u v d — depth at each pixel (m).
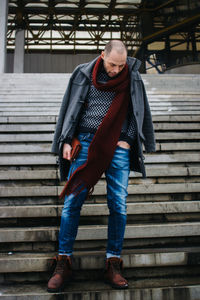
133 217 2.59
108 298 1.79
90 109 1.89
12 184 2.94
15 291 1.85
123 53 1.70
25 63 19.42
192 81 7.14
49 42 20.84
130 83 1.88
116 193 1.87
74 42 20.78
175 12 16.69
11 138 3.57
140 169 2.02
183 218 2.62
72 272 1.99
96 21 20.91
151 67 17.23
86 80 1.89
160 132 3.87
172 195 2.88
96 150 1.80
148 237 2.32
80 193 1.84
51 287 1.79
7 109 4.79
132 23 19.70
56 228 2.33
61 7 19.86
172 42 16.70
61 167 1.96
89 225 2.47
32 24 20.78
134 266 2.04
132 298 1.80
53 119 3.95
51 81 6.58
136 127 1.90
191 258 2.09
